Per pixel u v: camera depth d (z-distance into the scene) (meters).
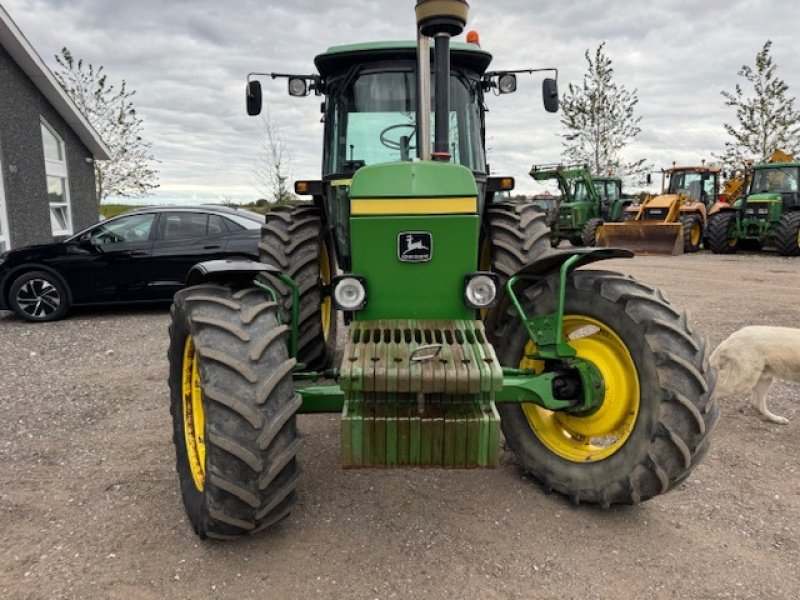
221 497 2.64
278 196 19.11
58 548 2.91
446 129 3.29
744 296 9.88
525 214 4.30
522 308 3.47
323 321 5.15
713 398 2.96
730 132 28.14
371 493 3.43
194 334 2.71
